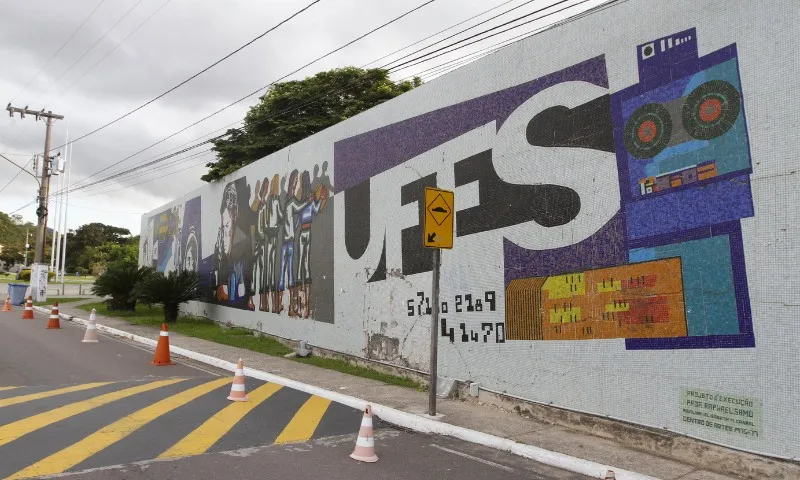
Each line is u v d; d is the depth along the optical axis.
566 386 7.41
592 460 5.92
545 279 7.87
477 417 7.70
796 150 5.46
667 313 6.39
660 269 6.51
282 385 9.66
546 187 8.00
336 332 12.49
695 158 6.29
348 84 25.23
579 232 7.48
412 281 10.37
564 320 7.54
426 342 9.90
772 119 5.66
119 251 45.69
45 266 29.16
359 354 11.67
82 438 5.92
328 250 13.09
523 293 8.16
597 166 7.33
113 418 6.80
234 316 18.22
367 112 12.10
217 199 20.42
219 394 8.59
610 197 7.14
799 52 5.49
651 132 6.75
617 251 6.99
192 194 23.08
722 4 6.15
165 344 11.54
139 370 10.60
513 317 8.28
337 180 12.96
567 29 7.89
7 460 5.13
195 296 20.20
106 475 4.86
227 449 5.84
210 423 6.84
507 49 8.81
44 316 21.56
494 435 6.78
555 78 8.01
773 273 5.55
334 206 12.99
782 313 5.45
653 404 6.42
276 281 15.52
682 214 6.36
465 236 9.27
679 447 6.08
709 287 6.04
